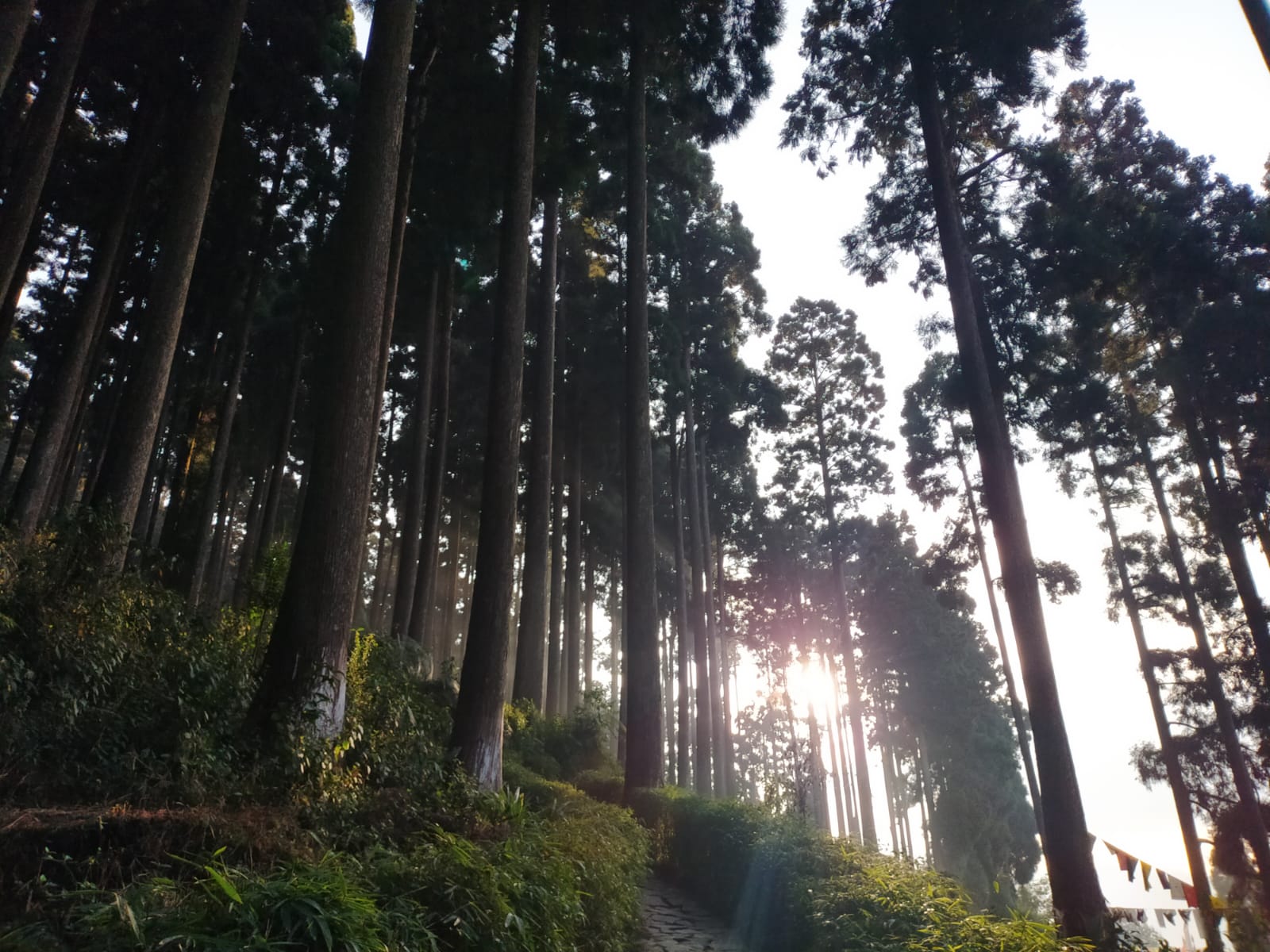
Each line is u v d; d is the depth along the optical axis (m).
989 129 12.84
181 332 20.53
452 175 16.25
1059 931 7.80
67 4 12.37
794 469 29.97
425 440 19.44
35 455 12.28
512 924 3.92
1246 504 17.92
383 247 7.77
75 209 17.25
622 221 24.09
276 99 16.80
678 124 21.91
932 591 33.44
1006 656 22.80
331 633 6.48
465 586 43.03
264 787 4.94
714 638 29.19
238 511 37.69
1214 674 19.62
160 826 3.76
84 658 5.55
